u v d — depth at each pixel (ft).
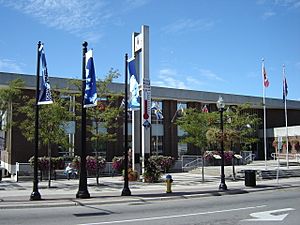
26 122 82.89
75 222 39.40
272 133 194.80
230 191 72.74
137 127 102.22
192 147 165.68
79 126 115.44
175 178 107.55
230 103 180.14
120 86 144.56
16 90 92.12
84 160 59.77
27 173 109.81
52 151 129.18
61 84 127.44
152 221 39.91
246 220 40.32
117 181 95.71
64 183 89.76
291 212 46.26
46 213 46.21
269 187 82.02
